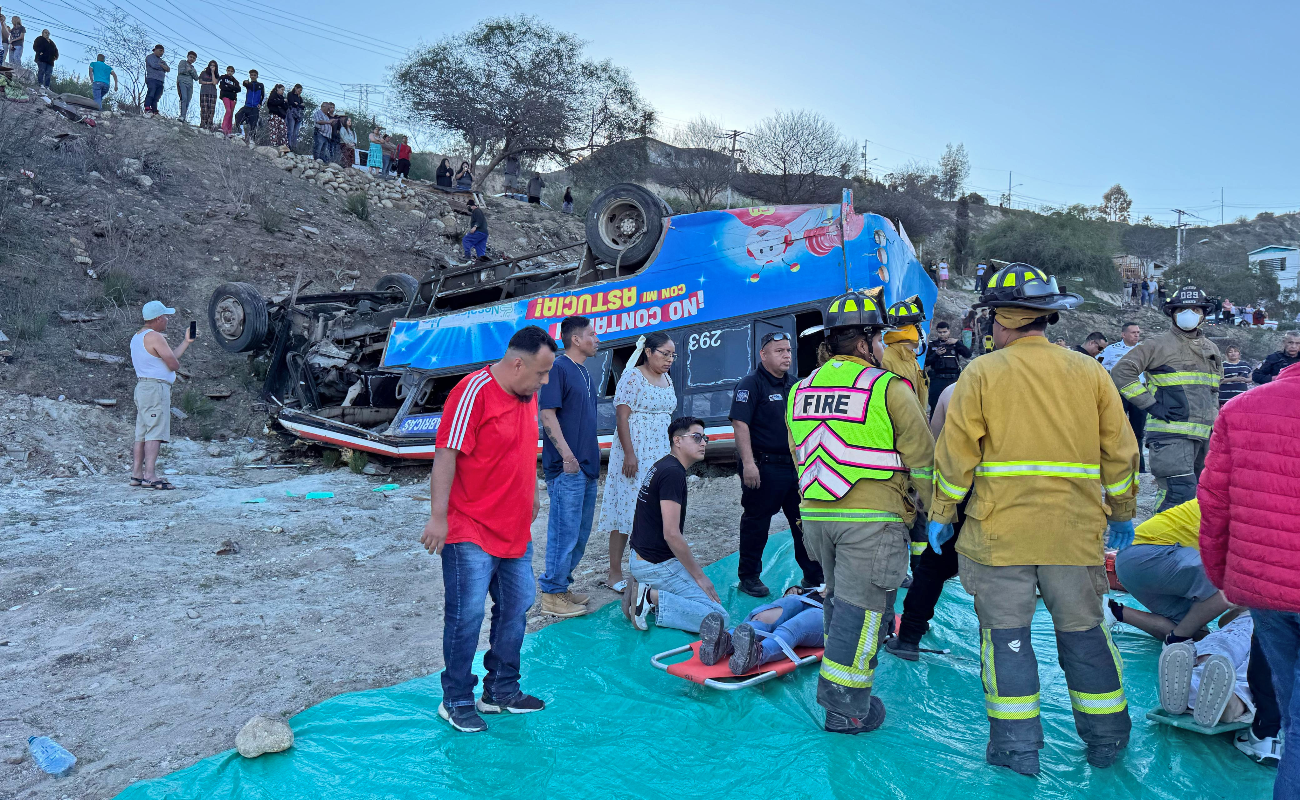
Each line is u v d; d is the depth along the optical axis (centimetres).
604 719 376
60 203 1474
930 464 345
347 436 1052
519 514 378
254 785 323
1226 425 287
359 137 3084
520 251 2297
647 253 898
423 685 416
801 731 355
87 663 461
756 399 539
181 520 777
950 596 548
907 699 394
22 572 609
